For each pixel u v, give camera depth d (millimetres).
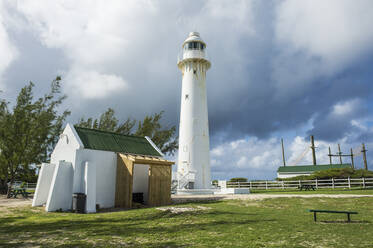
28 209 15703
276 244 7652
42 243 7973
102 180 18000
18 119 25438
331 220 11508
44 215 13828
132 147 21328
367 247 7273
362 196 18219
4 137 24656
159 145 38125
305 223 10820
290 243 7758
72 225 10781
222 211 13953
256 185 34000
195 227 10164
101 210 16484
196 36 33062
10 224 11148
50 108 28062
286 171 50094
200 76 31734
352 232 9141
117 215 13148
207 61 32188
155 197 19000
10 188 23875
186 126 30156
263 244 7680
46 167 18156
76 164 16641
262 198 19062
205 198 21156
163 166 20062
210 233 9164
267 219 11734
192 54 31797
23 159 25203
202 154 29391
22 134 25656
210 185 29453
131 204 17453
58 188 15898
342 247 7309
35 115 26969
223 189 27516
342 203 16172
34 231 9680
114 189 18672
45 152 27719
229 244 7684
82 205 15531
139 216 12648
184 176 28594
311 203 16484
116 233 9250
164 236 8773
